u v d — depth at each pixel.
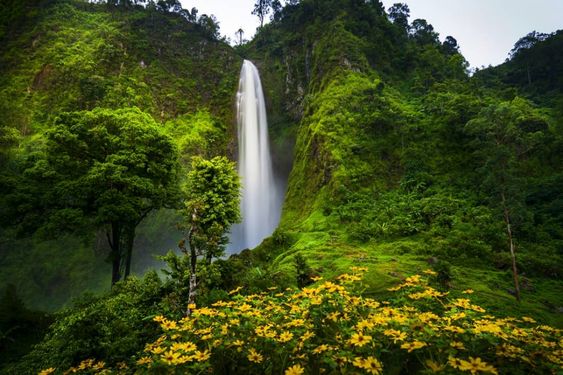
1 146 35.69
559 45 64.06
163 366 3.04
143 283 12.38
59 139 18.95
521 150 30.33
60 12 61.12
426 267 17.39
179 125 49.31
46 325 12.39
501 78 69.88
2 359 10.11
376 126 37.88
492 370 2.42
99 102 45.69
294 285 14.38
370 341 3.12
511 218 16.09
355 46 50.69
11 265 33.97
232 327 3.62
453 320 3.50
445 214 24.81
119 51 53.66
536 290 16.23
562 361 2.98
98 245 36.34
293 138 51.47
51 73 48.72
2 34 54.91
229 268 13.69
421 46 67.25
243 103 55.88
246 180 50.31
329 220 28.25
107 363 6.42
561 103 43.66
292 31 66.19
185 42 64.12
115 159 18.81
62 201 18.39
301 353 3.27
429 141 35.56
